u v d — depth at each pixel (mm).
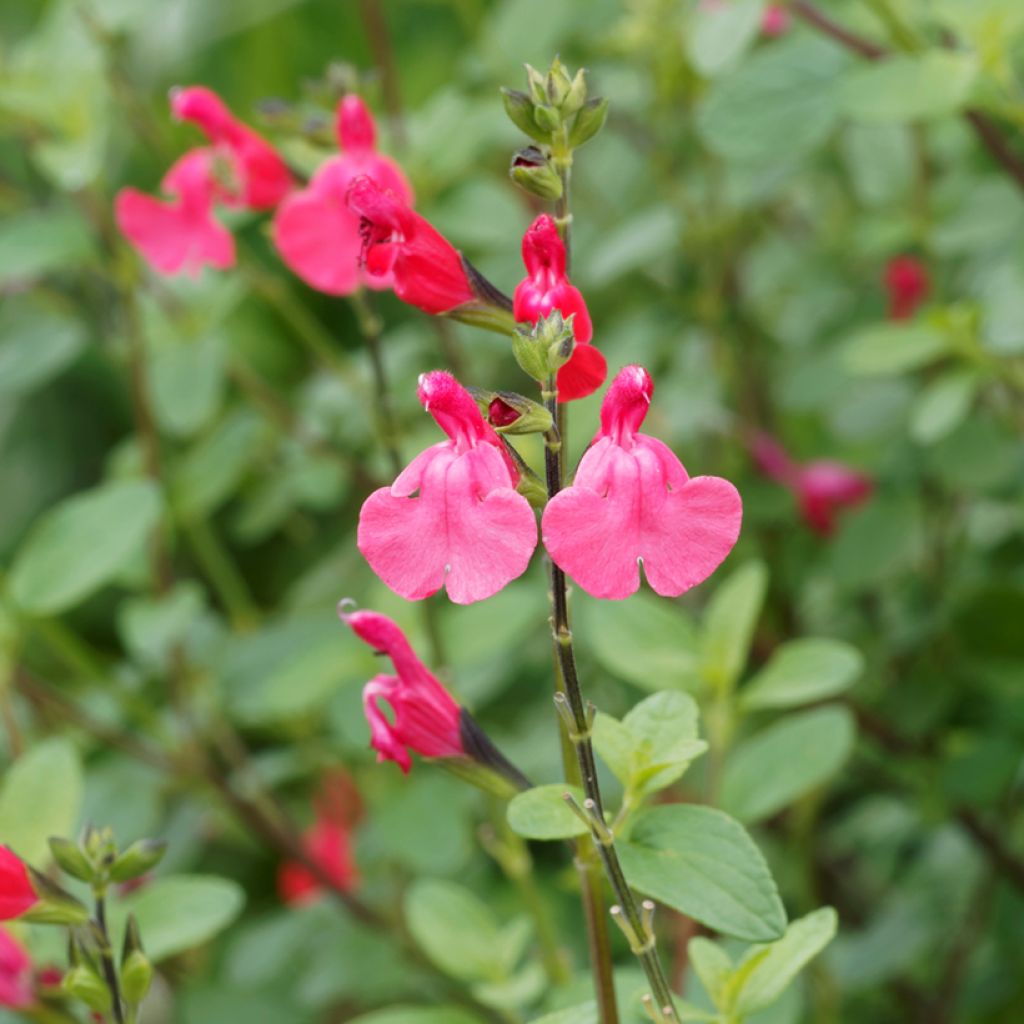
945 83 476
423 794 493
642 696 576
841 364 574
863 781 589
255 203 477
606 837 385
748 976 405
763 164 602
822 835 608
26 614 491
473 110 575
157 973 618
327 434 617
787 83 499
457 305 403
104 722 590
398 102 562
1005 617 519
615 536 377
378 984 548
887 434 576
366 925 564
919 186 578
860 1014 570
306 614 612
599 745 396
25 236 533
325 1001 569
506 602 483
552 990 453
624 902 387
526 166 392
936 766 518
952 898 550
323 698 505
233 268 565
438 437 549
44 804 439
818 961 498
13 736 507
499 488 381
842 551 537
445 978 540
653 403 573
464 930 453
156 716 565
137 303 602
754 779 440
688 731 397
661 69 591
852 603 592
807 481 576
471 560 380
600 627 456
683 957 446
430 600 473
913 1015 546
